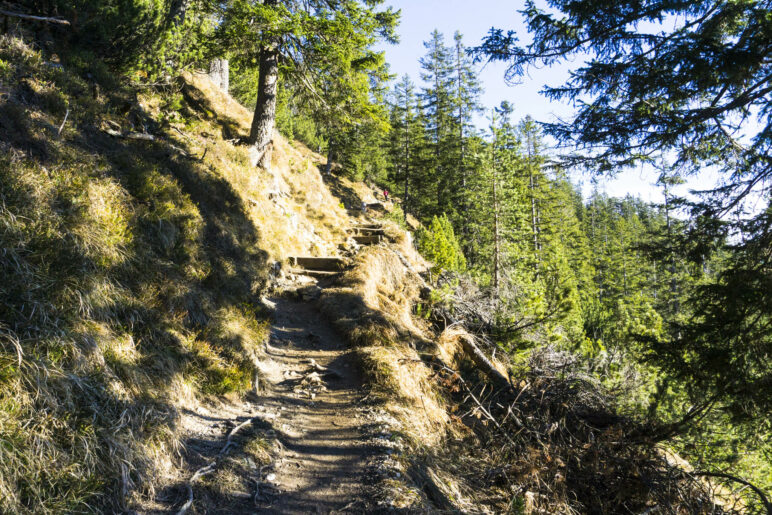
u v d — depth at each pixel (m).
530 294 14.52
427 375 7.71
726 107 5.88
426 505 3.90
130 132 7.88
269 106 14.73
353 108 15.01
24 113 5.20
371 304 9.84
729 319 6.11
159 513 3.04
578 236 54.44
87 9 7.92
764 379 5.69
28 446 2.67
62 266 4.05
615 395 9.02
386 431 5.08
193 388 4.76
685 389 6.98
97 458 2.96
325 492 3.87
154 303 5.08
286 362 7.19
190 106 14.52
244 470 3.89
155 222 6.34
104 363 3.67
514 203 25.16
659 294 25.64
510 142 28.58
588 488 5.52
